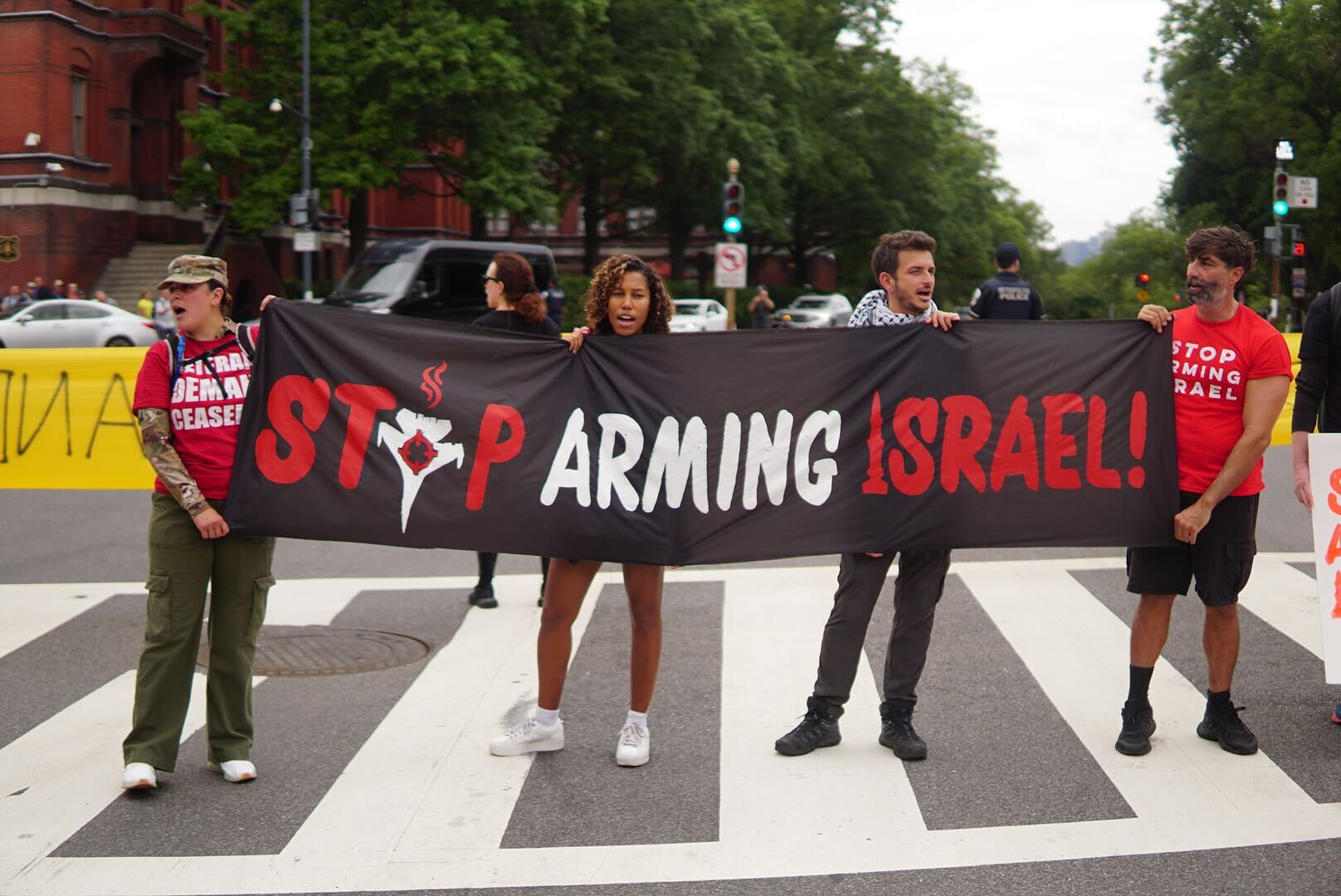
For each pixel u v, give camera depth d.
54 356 8.80
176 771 5.50
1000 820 4.92
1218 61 46.25
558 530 5.64
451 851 4.67
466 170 36.72
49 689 6.63
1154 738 5.80
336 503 5.55
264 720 6.14
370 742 5.84
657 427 5.70
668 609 8.10
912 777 5.36
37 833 4.84
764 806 5.06
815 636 7.45
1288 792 5.14
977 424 5.74
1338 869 4.47
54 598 8.62
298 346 5.55
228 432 5.36
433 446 5.63
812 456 5.73
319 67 34.84
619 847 4.70
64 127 38.38
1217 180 47.59
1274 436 9.57
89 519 11.87
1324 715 6.07
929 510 5.71
